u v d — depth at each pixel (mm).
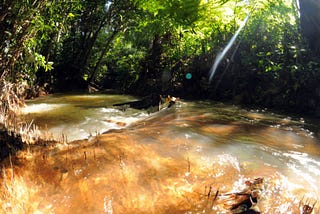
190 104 6977
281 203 2115
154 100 6762
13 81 6418
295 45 7242
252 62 7910
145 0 9188
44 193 2121
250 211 1965
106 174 2396
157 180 2381
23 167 2383
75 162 2551
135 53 15500
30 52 5996
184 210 2031
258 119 5168
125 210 2025
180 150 3027
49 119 5340
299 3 6594
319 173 2658
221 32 9508
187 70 9969
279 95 6809
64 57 13758
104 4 13562
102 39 16250
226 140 3527
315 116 5719
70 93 11516
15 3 4988
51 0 6199
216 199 2145
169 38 11406
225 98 8367
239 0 8609
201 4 8781
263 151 3189
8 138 2834
